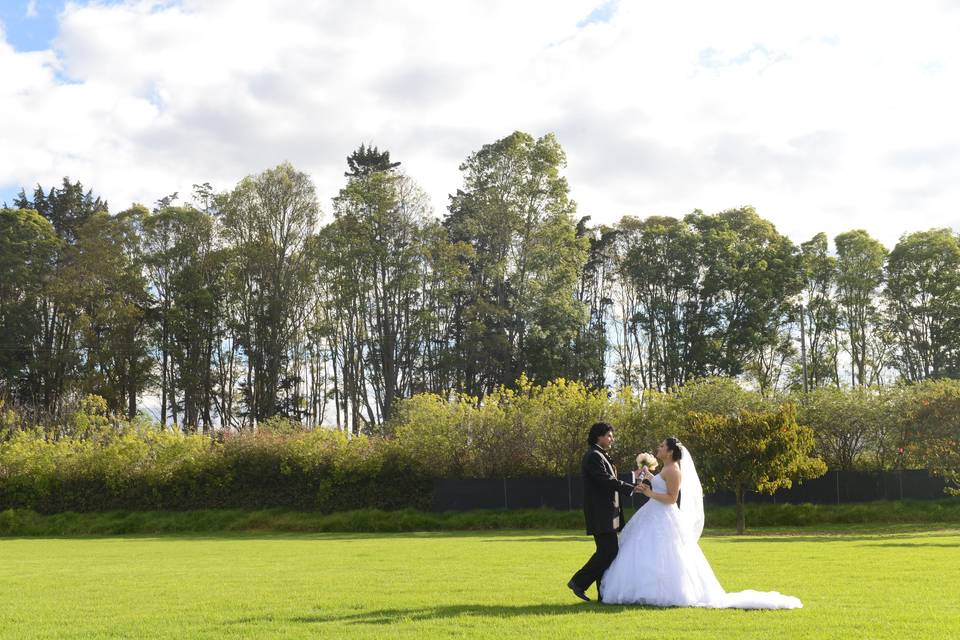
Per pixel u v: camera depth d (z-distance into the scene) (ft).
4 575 59.36
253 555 77.71
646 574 35.99
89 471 142.41
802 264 227.20
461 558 67.87
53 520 137.18
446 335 229.25
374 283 215.51
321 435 142.92
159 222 221.05
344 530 128.77
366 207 214.90
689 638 27.55
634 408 138.00
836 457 141.28
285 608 37.37
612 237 251.39
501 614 33.76
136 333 221.46
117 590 47.29
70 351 221.05
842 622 30.42
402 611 35.53
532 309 212.23
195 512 137.39
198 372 216.33
